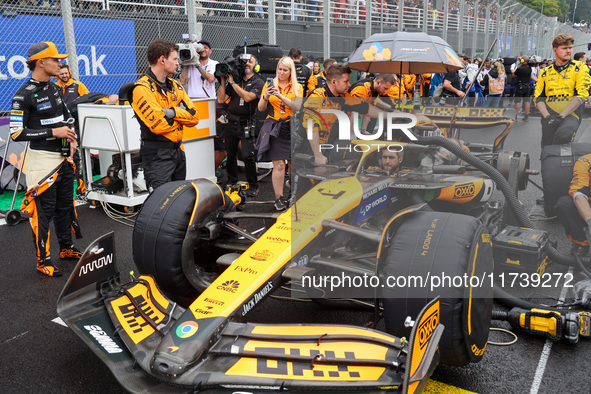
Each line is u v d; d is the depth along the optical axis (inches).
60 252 186.7
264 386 82.3
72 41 292.8
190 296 139.7
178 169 179.2
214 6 474.9
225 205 138.6
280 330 93.8
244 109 261.3
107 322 106.0
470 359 101.0
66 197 179.9
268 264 105.1
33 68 162.9
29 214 167.8
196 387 83.0
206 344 89.0
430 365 85.0
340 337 91.0
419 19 808.3
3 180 270.4
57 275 171.2
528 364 117.3
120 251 194.1
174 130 170.7
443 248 94.3
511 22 1042.1
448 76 425.7
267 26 483.8
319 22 566.9
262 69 303.6
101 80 335.3
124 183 240.7
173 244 123.7
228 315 94.5
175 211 126.0
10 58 289.0
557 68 234.5
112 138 236.4
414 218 100.7
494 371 114.7
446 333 94.6
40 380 112.7
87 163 249.6
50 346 127.6
